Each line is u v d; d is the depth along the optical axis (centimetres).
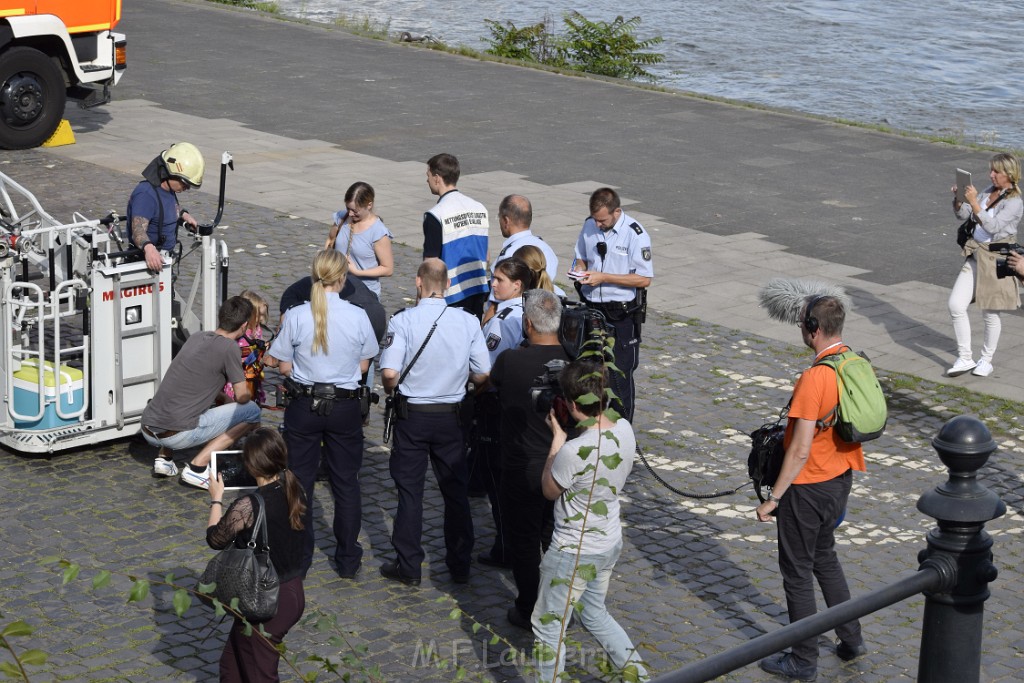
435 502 942
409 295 1409
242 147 2064
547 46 3222
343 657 519
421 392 782
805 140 2348
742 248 1656
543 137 2258
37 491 909
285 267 1469
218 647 724
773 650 382
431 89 2633
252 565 597
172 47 2933
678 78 3850
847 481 707
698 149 2231
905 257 1653
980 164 2228
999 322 1248
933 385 1232
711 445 1067
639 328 1010
